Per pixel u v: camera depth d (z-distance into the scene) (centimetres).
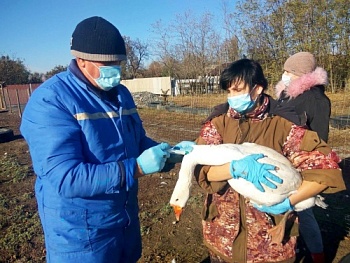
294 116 226
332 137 887
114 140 214
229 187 235
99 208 211
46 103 190
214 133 249
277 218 227
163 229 444
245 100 221
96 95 211
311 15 1970
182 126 1212
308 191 207
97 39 197
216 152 215
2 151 963
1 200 557
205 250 394
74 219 206
